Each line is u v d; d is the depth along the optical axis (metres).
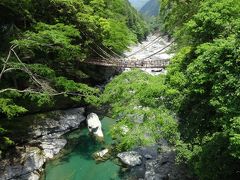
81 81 26.94
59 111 22.03
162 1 23.31
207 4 13.42
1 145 16.45
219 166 10.82
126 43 33.28
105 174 16.59
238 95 9.39
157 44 63.50
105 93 17.03
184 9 21.62
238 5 12.62
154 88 14.22
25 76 18.11
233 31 11.98
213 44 11.16
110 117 23.52
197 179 14.62
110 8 36.38
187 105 13.13
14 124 18.86
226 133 10.17
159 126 14.26
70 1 22.42
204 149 11.56
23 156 16.70
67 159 18.03
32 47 18.03
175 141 14.41
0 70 17.72
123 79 16.53
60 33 18.52
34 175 15.82
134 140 13.85
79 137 20.55
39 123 19.98
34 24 20.62
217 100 10.17
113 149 18.88
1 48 18.67
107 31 27.91
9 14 19.97
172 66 14.62
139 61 29.61
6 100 14.43
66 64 23.52
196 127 12.52
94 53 30.19
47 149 18.31
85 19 24.28
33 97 16.30
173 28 23.64
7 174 15.26
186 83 12.56
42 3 22.59
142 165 17.22
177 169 16.09
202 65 10.83
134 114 14.95
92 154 18.38
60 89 20.78
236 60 9.70
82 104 24.05
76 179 16.17
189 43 18.69
